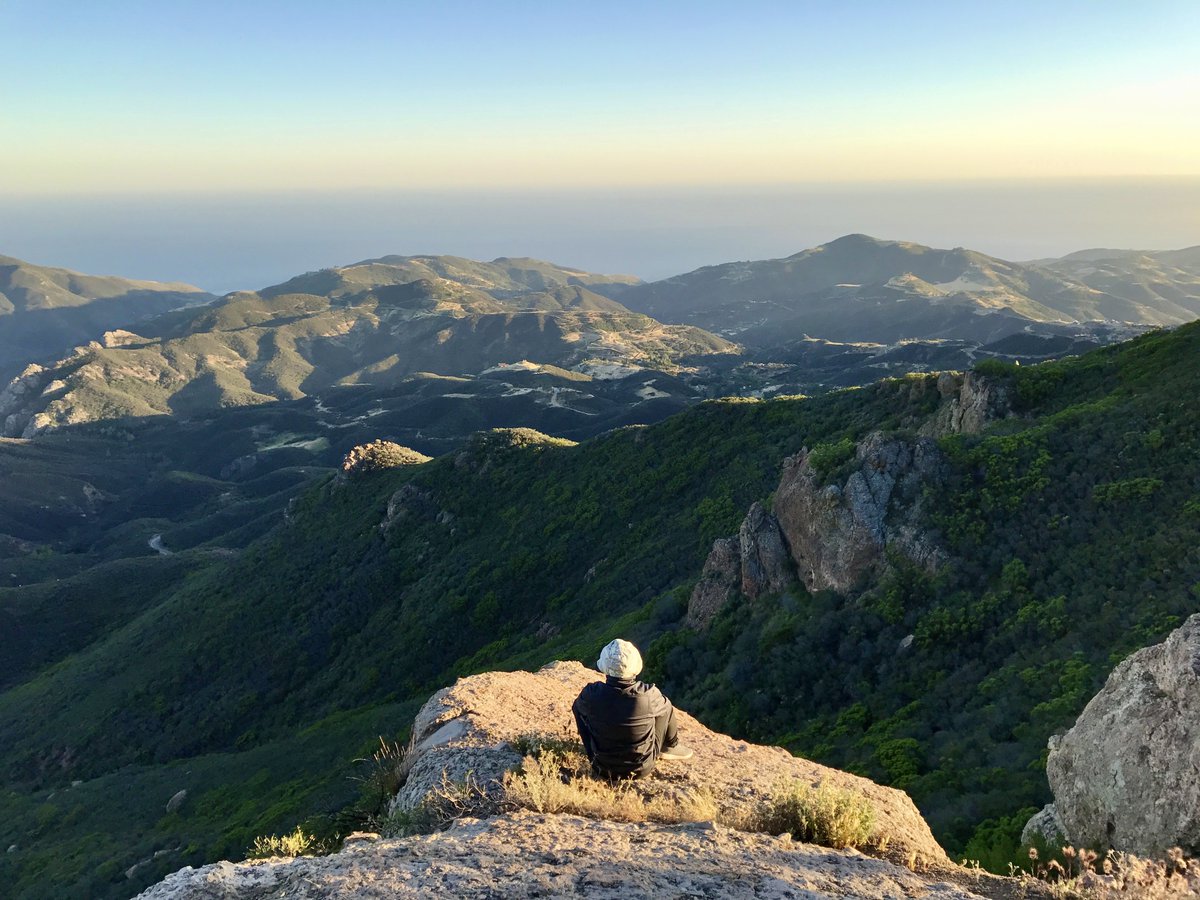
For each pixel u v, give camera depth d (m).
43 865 42.28
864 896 3.33
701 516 54.25
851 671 20.08
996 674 16.81
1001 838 9.32
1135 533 19.33
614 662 5.07
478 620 59.09
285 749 46.41
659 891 3.19
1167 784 5.06
